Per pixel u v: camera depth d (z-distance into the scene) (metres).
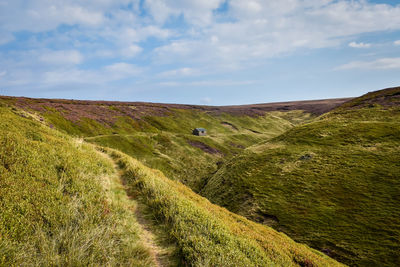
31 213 6.43
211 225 9.93
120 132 78.75
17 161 8.88
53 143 14.90
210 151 85.94
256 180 41.59
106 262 5.73
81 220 6.97
